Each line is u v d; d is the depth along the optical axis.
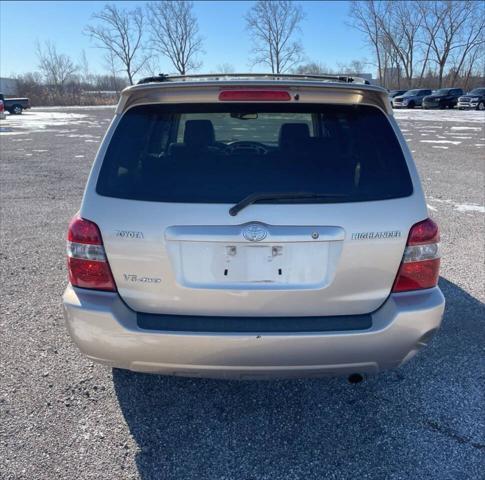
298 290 2.13
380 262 2.16
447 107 41.41
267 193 2.10
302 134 2.26
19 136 20.17
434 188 8.56
